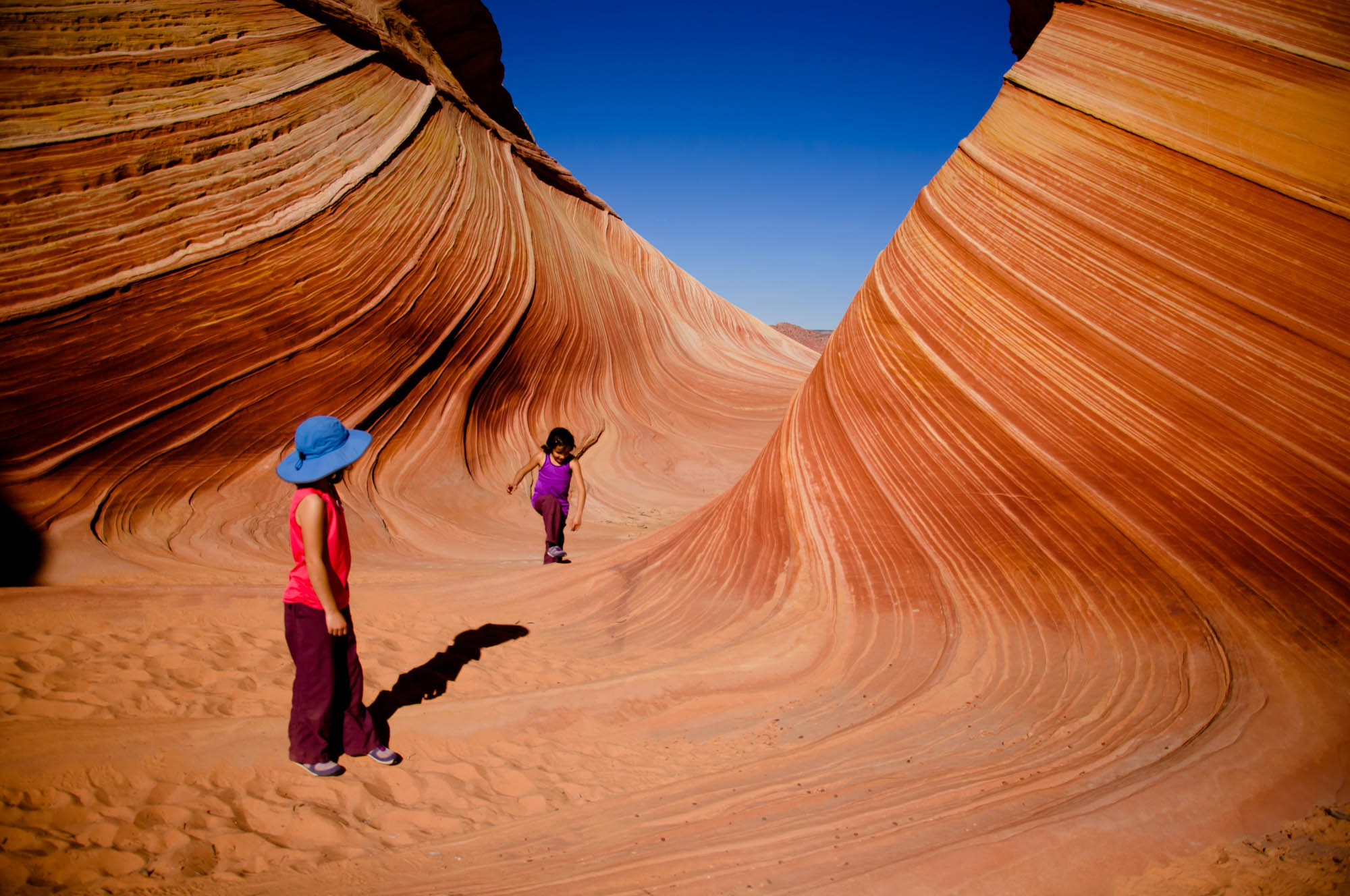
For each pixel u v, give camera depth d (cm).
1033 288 409
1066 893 167
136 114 782
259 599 439
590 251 1856
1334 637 262
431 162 1211
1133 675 288
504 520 1038
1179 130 369
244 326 821
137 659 342
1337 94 324
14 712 277
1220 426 323
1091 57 424
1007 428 398
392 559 729
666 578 546
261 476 811
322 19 1088
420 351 1080
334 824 242
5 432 625
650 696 362
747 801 251
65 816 222
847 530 455
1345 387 294
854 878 173
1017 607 356
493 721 325
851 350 529
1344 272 305
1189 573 310
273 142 921
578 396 1507
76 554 581
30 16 728
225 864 214
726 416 1814
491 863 221
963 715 302
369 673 365
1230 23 361
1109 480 351
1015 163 445
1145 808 190
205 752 263
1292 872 164
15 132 691
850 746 292
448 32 1580
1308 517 289
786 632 418
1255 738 220
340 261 949
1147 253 367
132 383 714
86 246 704
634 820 248
